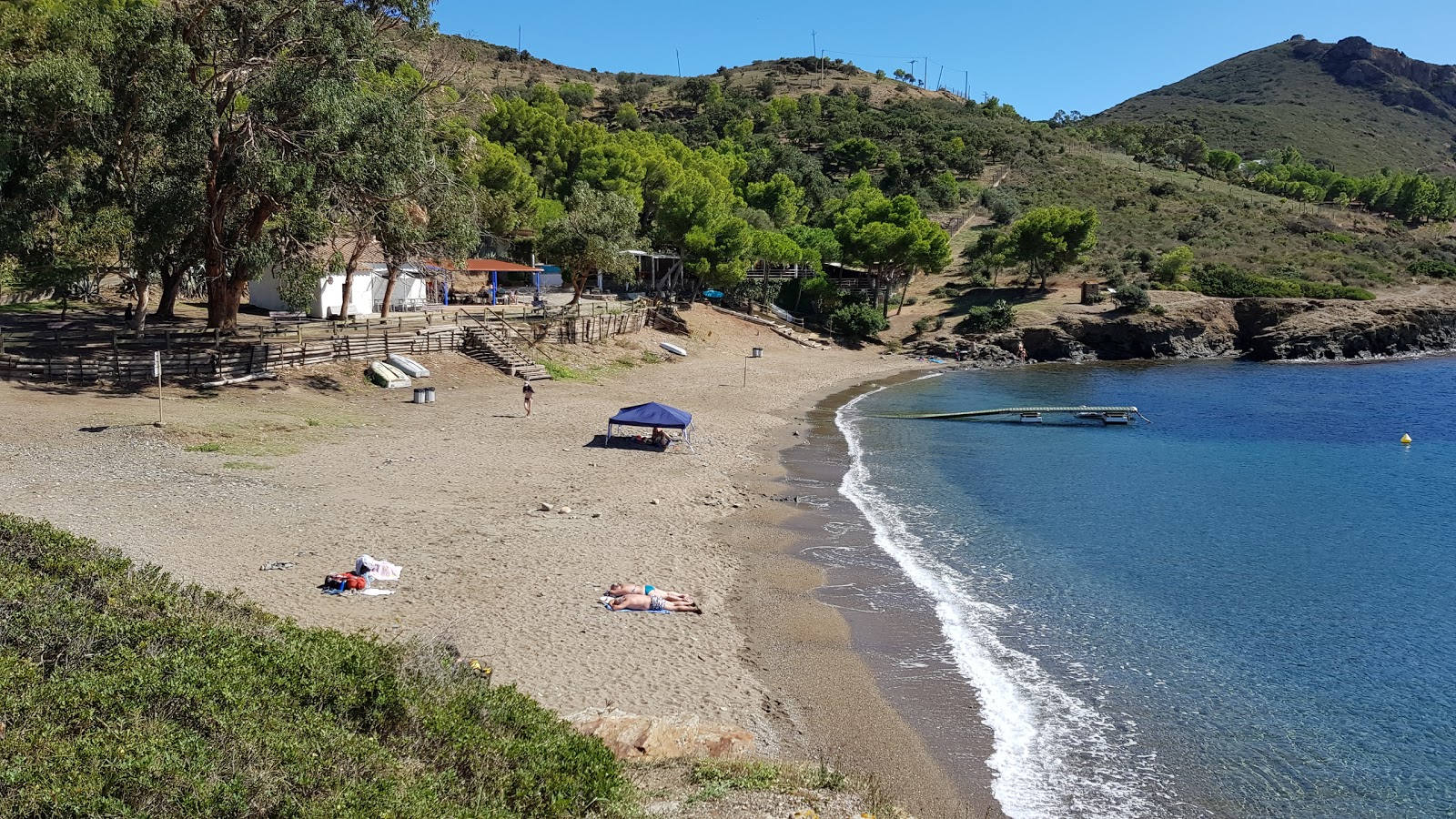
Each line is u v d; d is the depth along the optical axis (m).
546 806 10.02
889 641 19.17
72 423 29.86
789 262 85.75
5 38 36.59
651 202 96.62
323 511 24.22
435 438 34.44
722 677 16.77
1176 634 20.16
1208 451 42.56
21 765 8.55
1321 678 18.06
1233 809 13.48
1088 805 13.45
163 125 34.59
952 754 14.74
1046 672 18.02
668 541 24.50
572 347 56.03
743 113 172.00
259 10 35.59
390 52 40.00
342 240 57.78
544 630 17.86
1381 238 129.50
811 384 61.22
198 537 21.14
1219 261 107.75
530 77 199.12
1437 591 23.31
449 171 44.12
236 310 43.00
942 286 99.94
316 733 10.19
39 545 14.71
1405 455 42.16
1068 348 84.25
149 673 10.62
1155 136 197.75
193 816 8.43
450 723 11.19
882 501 31.20
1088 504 31.91
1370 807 13.61
